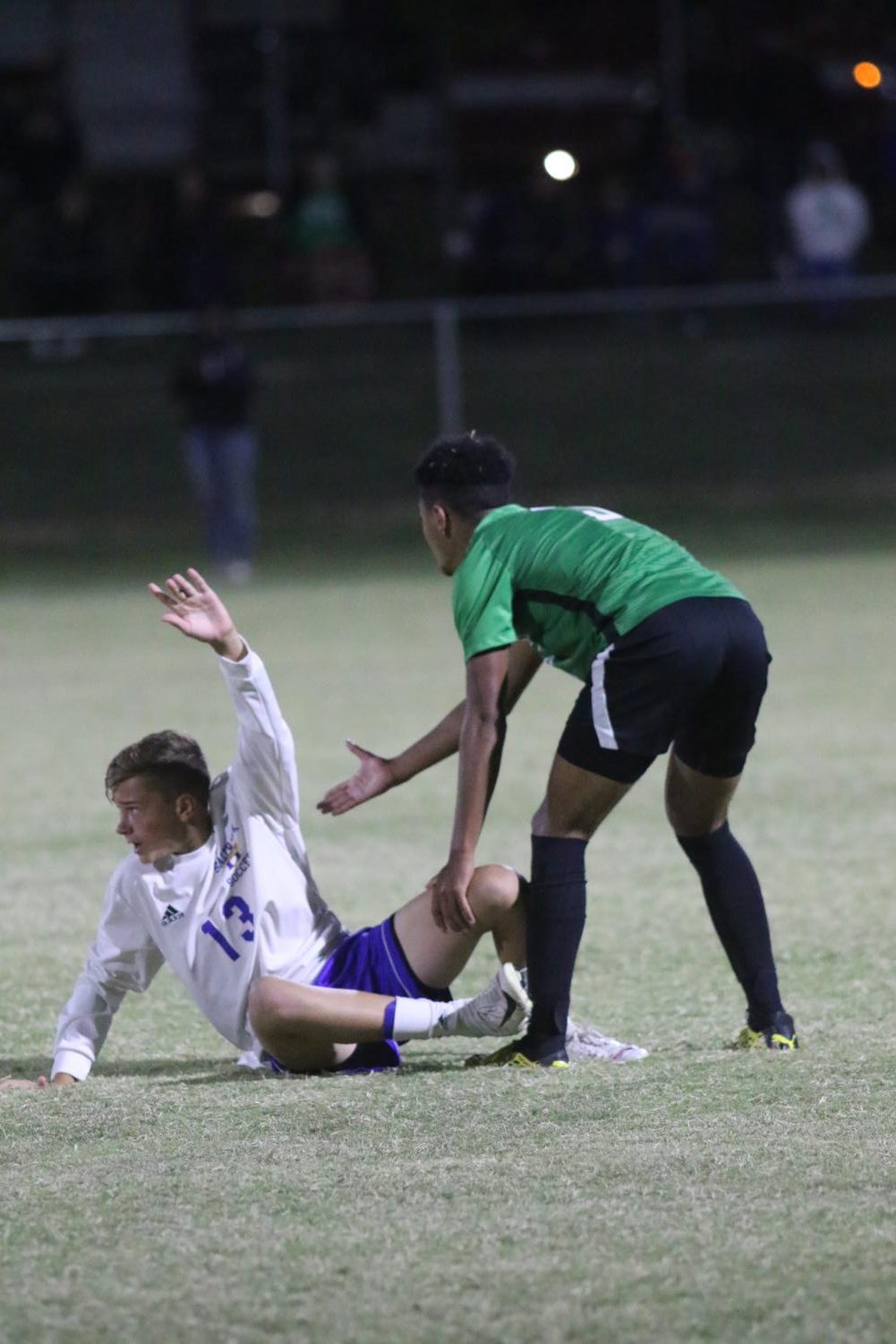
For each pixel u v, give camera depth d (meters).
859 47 96.81
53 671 42.38
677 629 15.08
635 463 73.81
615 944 20.70
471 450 15.86
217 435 57.56
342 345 77.75
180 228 68.56
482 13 96.12
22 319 75.81
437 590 54.00
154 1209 12.37
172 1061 16.77
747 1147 13.35
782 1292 10.81
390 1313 10.66
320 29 95.50
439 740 16.34
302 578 57.69
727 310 80.00
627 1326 10.44
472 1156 13.31
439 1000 16.27
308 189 80.25
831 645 42.56
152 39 95.31
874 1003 17.84
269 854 16.11
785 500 71.69
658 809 28.11
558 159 81.69
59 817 28.25
